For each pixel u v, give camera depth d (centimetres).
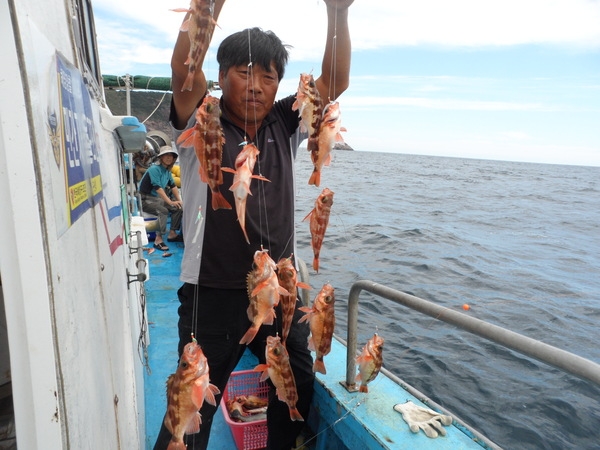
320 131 209
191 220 232
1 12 77
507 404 508
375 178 4100
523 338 172
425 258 1149
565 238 1634
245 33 217
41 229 81
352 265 1048
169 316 510
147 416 340
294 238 260
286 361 236
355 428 264
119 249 261
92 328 129
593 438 460
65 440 86
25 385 82
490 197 3073
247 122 238
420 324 716
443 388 536
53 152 99
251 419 314
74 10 193
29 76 84
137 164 926
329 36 231
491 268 1096
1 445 134
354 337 282
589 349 671
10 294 80
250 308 209
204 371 185
